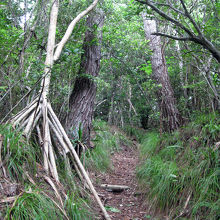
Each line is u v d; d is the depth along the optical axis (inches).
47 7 168.6
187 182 115.3
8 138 94.3
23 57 131.5
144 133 366.3
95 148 208.1
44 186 92.6
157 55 255.0
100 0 185.9
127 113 430.9
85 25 191.2
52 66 128.7
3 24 142.0
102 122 347.9
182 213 102.8
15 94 149.2
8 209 70.9
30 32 135.8
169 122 228.7
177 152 159.8
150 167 154.3
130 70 297.0
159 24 154.6
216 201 96.7
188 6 136.2
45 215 77.5
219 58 92.1
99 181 164.1
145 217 116.0
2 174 85.0
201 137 141.4
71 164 130.6
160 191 119.5
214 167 112.6
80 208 95.3
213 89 138.1
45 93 123.1
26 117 114.3
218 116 146.5
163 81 242.5
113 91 387.9
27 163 95.0
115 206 129.1
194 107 212.5
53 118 121.6
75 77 185.8
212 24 133.4
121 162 235.9
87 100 184.4
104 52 271.7
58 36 170.2
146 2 92.7
